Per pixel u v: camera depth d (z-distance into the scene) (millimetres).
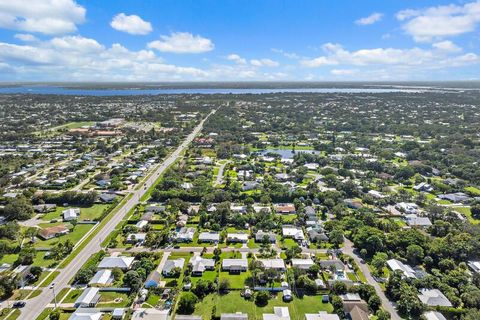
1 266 147500
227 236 179250
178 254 161875
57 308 123125
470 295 128000
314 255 161500
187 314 121500
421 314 121750
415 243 162750
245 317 117188
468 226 184500
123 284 137375
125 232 182500
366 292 130500
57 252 157750
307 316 118500
